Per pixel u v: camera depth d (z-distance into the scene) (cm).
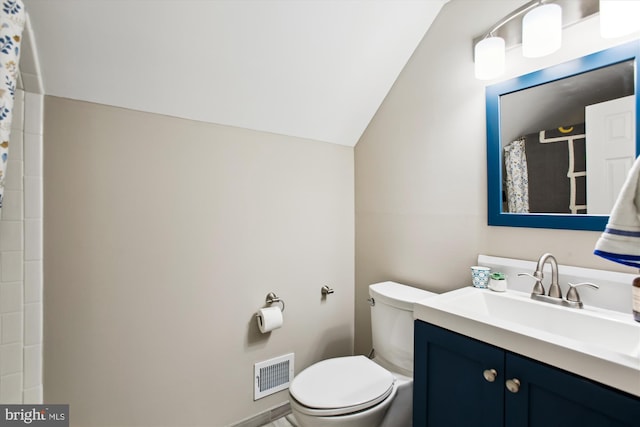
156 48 123
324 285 197
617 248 82
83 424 125
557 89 117
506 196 132
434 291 161
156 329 140
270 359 174
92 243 126
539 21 109
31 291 115
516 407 84
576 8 111
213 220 155
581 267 112
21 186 114
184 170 147
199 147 151
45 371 118
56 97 119
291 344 182
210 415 154
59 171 120
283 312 179
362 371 143
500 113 134
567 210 114
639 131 98
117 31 114
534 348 80
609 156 105
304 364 188
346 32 149
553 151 118
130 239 134
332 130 193
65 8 104
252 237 167
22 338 114
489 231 139
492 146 136
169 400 144
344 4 138
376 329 161
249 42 135
